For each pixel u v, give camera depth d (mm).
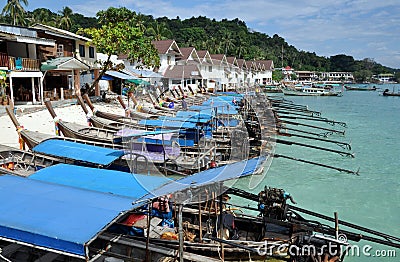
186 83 51312
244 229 9984
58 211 6746
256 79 82062
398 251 11039
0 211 6664
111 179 9391
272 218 9484
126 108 25625
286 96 71625
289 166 19828
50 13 77125
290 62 155000
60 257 8266
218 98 31906
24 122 22547
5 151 13648
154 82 42531
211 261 7680
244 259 8438
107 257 7551
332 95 72875
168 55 52656
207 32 121562
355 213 14023
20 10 54438
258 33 162250
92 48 42312
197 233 9711
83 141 15766
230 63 70188
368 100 64125
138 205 7121
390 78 173125
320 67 169375
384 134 29922
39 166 13219
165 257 8008
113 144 15516
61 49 36594
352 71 182125
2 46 29828
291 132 29906
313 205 14656
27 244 6074
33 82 30062
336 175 18531
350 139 27812
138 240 8273
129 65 45844
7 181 8328
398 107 51844
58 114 26266
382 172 19188
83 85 42469
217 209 10188
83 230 6082
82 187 8797
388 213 14039
